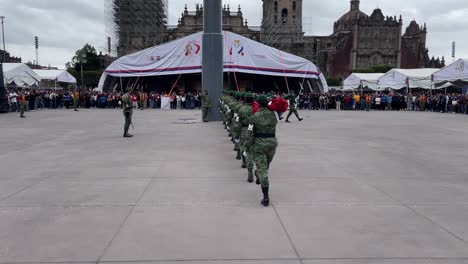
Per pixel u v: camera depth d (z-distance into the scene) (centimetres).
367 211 643
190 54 4347
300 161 1100
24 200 700
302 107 4450
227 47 4288
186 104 4197
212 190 769
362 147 1391
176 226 566
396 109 4456
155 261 452
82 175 904
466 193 766
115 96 4238
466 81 4606
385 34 12150
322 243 507
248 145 673
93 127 2070
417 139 1655
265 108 683
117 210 641
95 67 11488
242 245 499
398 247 497
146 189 775
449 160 1149
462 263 453
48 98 4159
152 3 7806
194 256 466
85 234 535
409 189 793
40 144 1432
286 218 604
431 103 4234
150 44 7706
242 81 5288
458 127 2228
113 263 446
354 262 453
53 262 450
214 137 1619
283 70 4534
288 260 457
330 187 802
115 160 1098
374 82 5678
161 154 1198
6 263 448
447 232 551
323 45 13225
